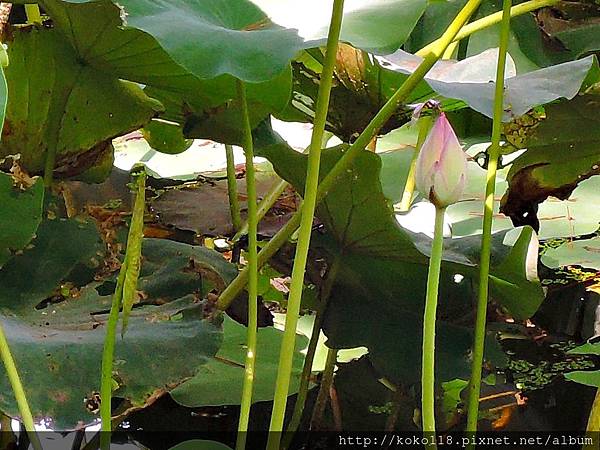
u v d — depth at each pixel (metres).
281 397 1.61
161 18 1.70
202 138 2.27
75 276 1.99
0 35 2.07
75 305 1.95
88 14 1.91
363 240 2.03
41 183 1.89
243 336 2.46
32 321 1.87
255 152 2.22
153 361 1.79
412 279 2.12
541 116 2.33
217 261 2.20
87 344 1.79
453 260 1.97
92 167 2.36
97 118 2.22
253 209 1.74
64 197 2.33
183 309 1.94
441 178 1.55
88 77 2.13
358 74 2.25
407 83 1.83
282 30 1.75
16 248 1.91
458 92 1.92
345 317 2.15
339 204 1.97
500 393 2.30
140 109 2.22
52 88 2.15
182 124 2.36
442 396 2.17
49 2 1.92
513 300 2.02
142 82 2.07
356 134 2.42
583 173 2.38
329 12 1.90
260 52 1.68
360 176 1.89
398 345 2.10
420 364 2.06
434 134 1.56
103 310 1.94
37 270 1.96
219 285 2.11
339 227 2.04
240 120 2.16
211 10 1.81
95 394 1.71
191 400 2.14
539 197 2.46
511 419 2.22
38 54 2.10
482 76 2.36
